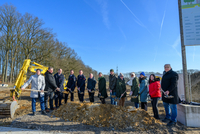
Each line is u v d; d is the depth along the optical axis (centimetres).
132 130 380
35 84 516
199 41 478
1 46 2206
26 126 400
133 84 553
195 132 366
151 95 475
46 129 382
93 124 414
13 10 2036
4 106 473
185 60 488
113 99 634
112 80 638
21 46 2070
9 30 2055
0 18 2002
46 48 2070
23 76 747
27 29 2036
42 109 521
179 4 503
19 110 605
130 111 443
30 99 1017
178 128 389
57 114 504
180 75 884
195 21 483
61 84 637
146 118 418
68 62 2397
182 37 491
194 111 408
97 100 1019
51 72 572
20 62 2266
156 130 373
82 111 472
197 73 1234
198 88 1074
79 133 359
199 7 483
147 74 1123
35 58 2091
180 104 448
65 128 389
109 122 415
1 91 1562
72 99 705
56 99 630
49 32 2114
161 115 550
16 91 678
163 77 439
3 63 2523
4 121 450
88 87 699
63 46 2488
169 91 403
